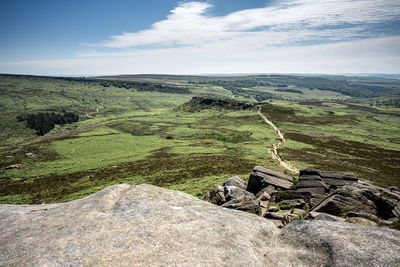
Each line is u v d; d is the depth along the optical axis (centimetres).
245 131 14500
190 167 7056
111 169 8388
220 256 568
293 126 15512
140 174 7100
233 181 3372
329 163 6756
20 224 747
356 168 6231
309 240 636
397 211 1544
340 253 539
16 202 6000
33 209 920
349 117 18825
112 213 787
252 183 3162
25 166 10338
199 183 5012
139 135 16150
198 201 966
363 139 12056
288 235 700
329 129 14738
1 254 578
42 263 529
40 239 639
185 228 688
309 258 567
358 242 572
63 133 19475
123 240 616
